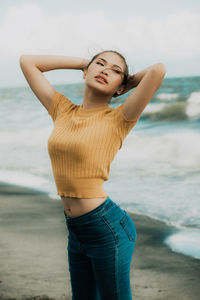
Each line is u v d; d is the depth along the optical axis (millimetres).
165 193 6887
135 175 8570
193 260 4059
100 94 2227
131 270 3869
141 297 3268
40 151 12914
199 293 3324
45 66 2547
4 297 3223
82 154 2041
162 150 11242
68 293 3324
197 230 5008
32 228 5246
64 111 2336
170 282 3562
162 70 1963
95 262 2102
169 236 4848
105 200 2102
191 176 8133
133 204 6355
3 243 4629
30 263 3982
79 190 2084
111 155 2113
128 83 2346
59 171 2146
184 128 14875
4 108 28578
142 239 4805
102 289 2125
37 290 3371
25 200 7020
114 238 2066
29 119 21859
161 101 22734
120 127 2084
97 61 2240
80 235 2125
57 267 3885
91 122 2109
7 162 11281
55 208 6371
